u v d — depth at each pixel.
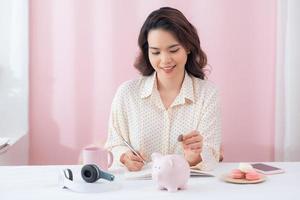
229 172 1.45
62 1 2.29
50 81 2.33
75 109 2.36
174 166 1.27
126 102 1.70
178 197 1.23
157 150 1.69
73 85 2.34
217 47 2.32
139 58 1.73
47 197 1.23
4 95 2.26
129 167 1.49
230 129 2.37
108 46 2.32
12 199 1.22
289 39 2.21
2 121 2.27
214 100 1.66
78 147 2.38
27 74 2.26
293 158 2.28
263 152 2.38
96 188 1.27
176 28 1.56
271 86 2.34
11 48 2.24
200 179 1.39
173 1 2.29
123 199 1.22
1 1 2.22
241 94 2.35
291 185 1.33
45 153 2.38
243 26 2.31
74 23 2.30
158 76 1.69
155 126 1.68
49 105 2.35
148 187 1.32
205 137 1.61
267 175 1.43
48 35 2.30
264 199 1.21
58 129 2.37
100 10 2.30
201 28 2.31
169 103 1.69
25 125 2.29
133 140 1.69
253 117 2.36
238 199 1.21
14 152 2.18
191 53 1.69
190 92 1.66
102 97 2.35
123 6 2.30
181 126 1.67
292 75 2.23
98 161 1.44
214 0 2.29
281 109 2.27
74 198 1.23
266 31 2.31
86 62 2.33
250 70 2.34
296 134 2.27
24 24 2.23
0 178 1.41
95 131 2.37
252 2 2.30
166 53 1.58
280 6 2.22
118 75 2.34
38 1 2.29
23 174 1.45
